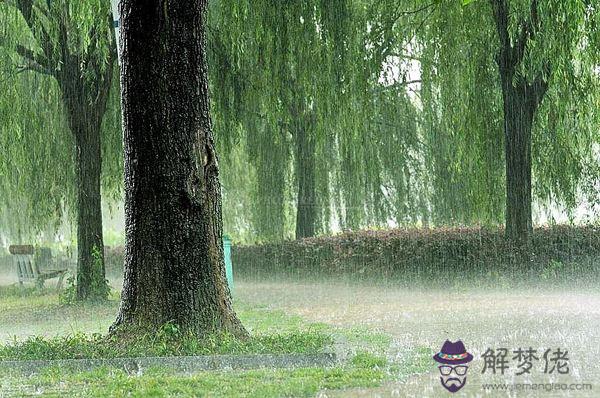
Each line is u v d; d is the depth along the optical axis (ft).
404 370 26.99
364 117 71.00
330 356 29.09
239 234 103.24
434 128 84.84
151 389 23.89
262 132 90.74
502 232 70.85
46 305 61.98
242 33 64.95
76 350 31.01
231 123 68.59
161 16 32.58
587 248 66.03
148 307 32.35
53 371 27.86
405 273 71.92
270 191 91.86
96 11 57.21
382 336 35.27
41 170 70.54
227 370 28.09
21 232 105.60
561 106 61.93
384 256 74.18
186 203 32.68
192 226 32.68
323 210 92.99
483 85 67.41
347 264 77.51
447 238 70.90
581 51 60.08
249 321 44.47
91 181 62.59
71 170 71.05
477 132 68.13
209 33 65.62
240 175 100.48
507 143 66.90
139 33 32.73
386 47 71.46
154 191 32.65
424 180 90.99
